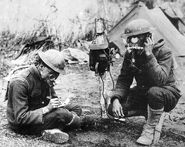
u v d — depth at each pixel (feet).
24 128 11.75
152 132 11.92
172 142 12.15
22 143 11.18
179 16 31.04
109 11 33.96
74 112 12.62
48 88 12.09
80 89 18.80
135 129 13.14
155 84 12.11
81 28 31.30
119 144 11.68
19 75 11.51
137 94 12.94
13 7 28.53
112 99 12.86
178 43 25.07
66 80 20.76
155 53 12.12
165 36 24.81
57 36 29.50
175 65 12.61
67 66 24.52
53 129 11.66
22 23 28.48
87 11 32.27
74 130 12.62
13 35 27.66
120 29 26.45
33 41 25.23
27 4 29.04
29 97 11.70
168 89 12.03
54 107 11.53
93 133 12.59
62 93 17.97
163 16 26.96
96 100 16.76
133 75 12.98
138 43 11.84
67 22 30.63
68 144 11.48
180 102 16.94
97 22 14.33
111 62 13.67
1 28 27.63
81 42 30.32
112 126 13.26
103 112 13.89
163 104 11.85
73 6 31.50
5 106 15.06
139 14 26.66
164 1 33.83
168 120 14.55
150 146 11.76
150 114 11.92
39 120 11.39
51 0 30.14
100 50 12.91
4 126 12.41
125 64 12.92
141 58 12.23
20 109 11.32
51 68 11.37
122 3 35.19
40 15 29.45
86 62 25.84
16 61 22.33
